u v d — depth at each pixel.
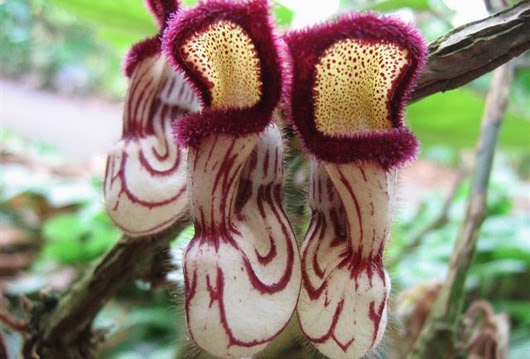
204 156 0.20
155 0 0.23
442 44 0.21
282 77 0.19
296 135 0.20
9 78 1.51
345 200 0.20
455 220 0.60
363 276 0.20
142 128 0.24
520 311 0.55
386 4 0.31
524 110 0.74
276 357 0.23
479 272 0.56
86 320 0.27
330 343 0.20
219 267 0.19
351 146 0.19
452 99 0.35
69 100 1.53
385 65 0.20
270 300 0.20
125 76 0.24
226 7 0.19
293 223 0.22
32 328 0.27
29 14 0.60
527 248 0.56
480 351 0.33
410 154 0.19
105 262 0.26
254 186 0.20
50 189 0.71
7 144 0.82
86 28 1.01
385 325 0.20
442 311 0.30
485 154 0.31
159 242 0.25
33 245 0.71
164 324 0.53
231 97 0.20
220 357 0.19
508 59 0.21
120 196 0.23
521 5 0.21
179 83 0.24
